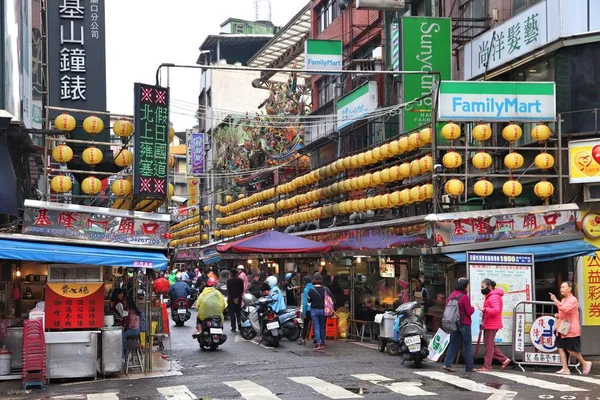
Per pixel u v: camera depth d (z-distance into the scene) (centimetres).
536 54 1739
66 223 1348
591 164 1617
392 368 1365
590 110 1655
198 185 5197
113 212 1381
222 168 4691
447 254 1519
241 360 1518
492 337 1337
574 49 1673
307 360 1493
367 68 2720
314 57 2723
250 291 2284
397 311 1479
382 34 2673
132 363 1411
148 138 1447
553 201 1697
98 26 1655
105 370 1295
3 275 1554
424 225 1603
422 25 2012
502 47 1870
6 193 1345
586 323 1638
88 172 1473
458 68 2152
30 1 1608
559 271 1677
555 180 1703
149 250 1405
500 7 1948
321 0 3481
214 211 4700
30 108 1594
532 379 1221
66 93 1630
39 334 1212
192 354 1634
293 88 3447
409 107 2003
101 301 1347
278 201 2886
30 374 1194
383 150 1867
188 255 4522
